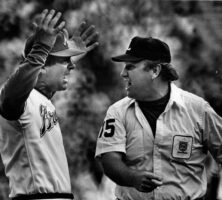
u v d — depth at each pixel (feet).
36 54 36.68
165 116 41.55
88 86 84.38
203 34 93.45
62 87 40.63
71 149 82.28
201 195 41.88
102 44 84.84
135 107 41.75
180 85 88.12
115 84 85.66
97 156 42.09
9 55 82.53
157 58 41.45
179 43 90.12
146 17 88.38
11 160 38.83
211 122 41.65
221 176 73.00
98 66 85.46
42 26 36.94
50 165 38.81
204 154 42.39
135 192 41.52
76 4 84.43
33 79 36.70
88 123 83.25
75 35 42.11
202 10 96.58
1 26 84.23
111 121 41.96
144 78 41.47
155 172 41.14
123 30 85.61
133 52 41.55
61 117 81.97
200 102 41.86
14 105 36.81
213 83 89.35
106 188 83.56
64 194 39.27
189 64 90.74
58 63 40.22
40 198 38.40
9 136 38.63
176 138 41.32
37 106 38.93
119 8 86.02
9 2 84.12
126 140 41.78
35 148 38.50
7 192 78.95
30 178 38.42
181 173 41.42
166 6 92.58
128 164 41.93
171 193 41.16
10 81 36.47
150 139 41.42
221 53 92.94
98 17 84.43
